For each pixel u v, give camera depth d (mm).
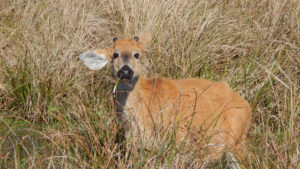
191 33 12484
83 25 12812
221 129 8258
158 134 7824
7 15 13930
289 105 9211
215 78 11438
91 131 8484
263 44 12281
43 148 9086
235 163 8242
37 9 13609
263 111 10211
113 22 13859
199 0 14305
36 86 10781
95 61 9164
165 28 12859
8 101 10836
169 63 11969
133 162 7504
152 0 13438
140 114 8188
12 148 9117
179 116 8281
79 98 10383
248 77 10977
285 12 13133
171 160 7449
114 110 8695
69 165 7785
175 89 8570
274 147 7691
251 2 14656
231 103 8562
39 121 10492
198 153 7738
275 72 10969
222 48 12344
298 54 11570
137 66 8609
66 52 11336
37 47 11602
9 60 11477
